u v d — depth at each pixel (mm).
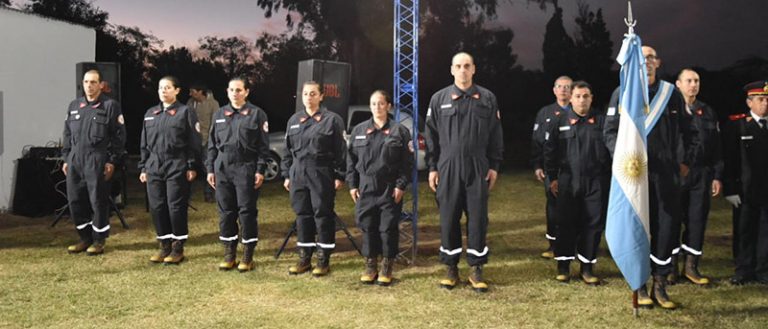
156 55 27250
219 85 28938
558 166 5117
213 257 5996
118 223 7672
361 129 5102
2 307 4477
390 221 5031
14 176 8422
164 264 5688
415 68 5828
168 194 5684
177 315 4328
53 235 6980
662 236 4422
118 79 7867
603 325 4109
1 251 6188
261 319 4250
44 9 24125
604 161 4961
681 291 4828
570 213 5062
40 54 8758
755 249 5027
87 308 4465
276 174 12039
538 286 5004
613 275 5312
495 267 5637
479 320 4215
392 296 4754
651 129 4379
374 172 5027
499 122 4902
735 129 5012
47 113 8875
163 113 5676
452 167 4832
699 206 5039
